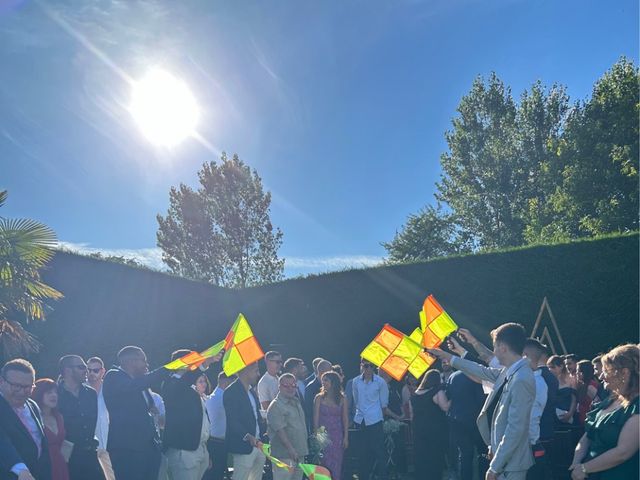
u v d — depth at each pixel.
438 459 10.89
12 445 5.68
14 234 10.59
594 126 29.64
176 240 46.28
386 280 16.61
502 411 5.62
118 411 7.51
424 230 46.25
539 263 14.51
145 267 16.20
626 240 13.62
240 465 8.61
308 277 17.81
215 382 16.91
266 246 46.19
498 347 5.79
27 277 10.76
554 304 14.23
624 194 28.52
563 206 29.80
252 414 8.74
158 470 7.66
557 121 39.91
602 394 9.87
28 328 13.37
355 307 16.97
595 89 31.91
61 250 14.36
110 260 15.55
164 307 16.44
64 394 7.29
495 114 41.38
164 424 8.79
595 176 28.94
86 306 14.56
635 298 13.43
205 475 9.38
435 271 15.84
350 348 16.92
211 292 17.92
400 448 12.34
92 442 7.36
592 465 4.83
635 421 4.68
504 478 5.52
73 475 7.17
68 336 14.08
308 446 9.21
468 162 41.41
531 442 6.73
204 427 8.34
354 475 12.12
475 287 15.23
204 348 17.38
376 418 11.11
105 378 7.62
